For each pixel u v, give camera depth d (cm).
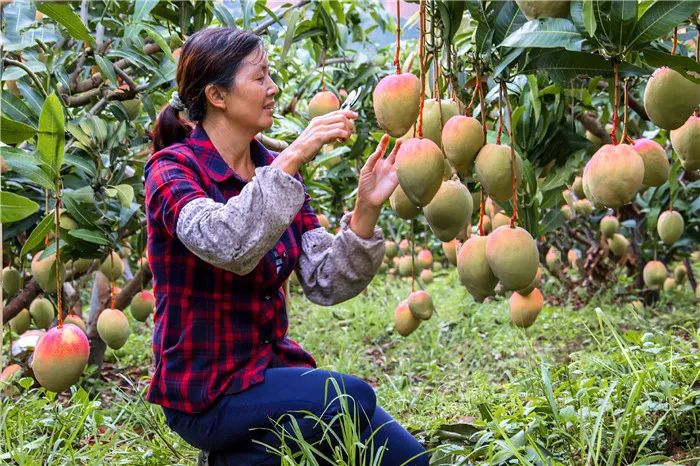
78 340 198
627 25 140
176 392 174
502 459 178
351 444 166
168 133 188
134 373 396
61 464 217
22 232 284
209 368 173
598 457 183
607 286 477
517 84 225
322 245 197
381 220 529
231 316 175
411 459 180
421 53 152
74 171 268
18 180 252
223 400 174
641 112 231
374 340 443
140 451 231
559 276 490
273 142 283
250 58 174
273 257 181
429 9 163
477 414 254
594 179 152
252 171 191
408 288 579
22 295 293
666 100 156
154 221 170
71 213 242
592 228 475
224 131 180
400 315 261
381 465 188
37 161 196
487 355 369
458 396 281
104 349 343
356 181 369
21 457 198
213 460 186
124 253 365
